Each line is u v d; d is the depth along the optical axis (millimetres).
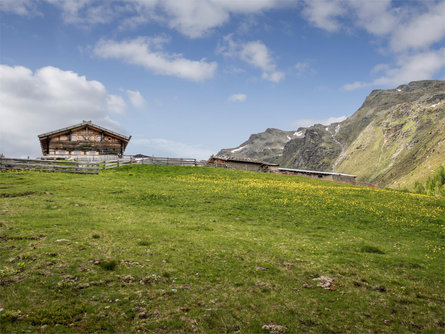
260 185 47062
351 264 18297
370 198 41344
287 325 11539
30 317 10445
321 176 88188
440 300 14273
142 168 58125
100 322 10742
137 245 18250
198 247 18906
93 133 74125
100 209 27359
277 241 22172
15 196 29484
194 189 40906
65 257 15258
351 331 11422
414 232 28109
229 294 13539
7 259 14406
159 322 11109
